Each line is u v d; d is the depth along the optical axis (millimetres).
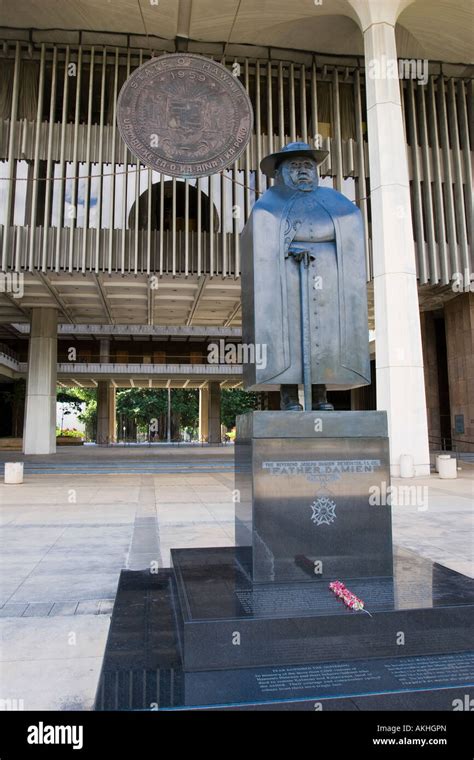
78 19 19062
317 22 19188
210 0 17953
